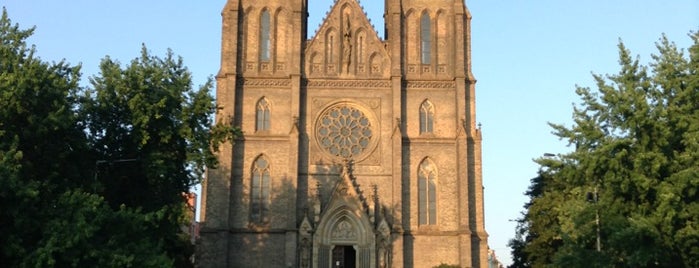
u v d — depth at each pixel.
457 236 80.50
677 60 50.50
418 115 83.81
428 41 86.44
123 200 59.62
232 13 84.56
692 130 47.53
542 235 84.69
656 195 48.19
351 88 84.25
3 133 47.25
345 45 85.38
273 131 82.62
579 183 53.28
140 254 48.78
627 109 49.19
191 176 61.47
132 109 57.12
